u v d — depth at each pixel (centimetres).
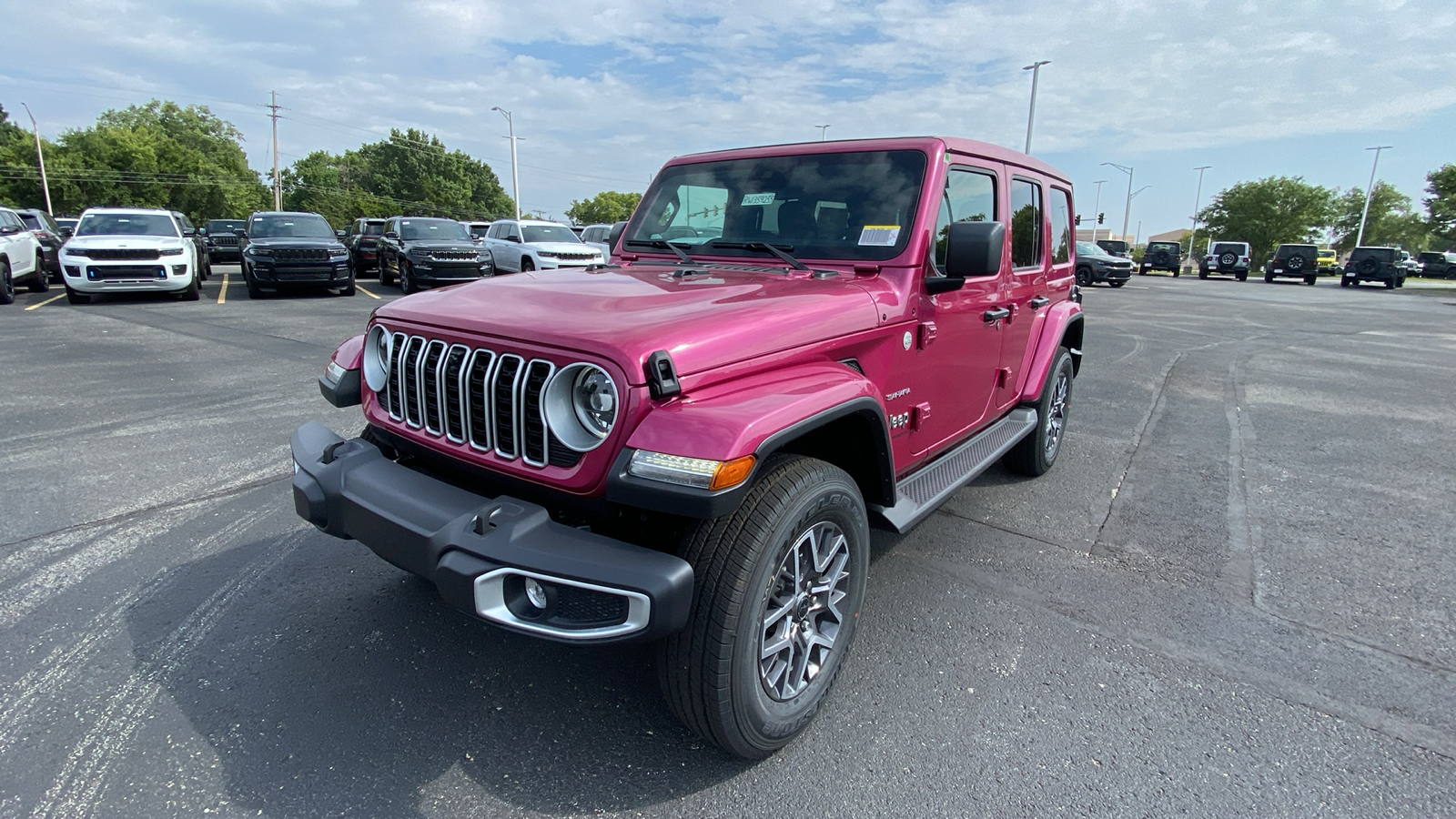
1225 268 3666
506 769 227
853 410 236
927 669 282
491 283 289
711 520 212
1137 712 259
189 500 426
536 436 219
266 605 317
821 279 295
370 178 10194
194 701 255
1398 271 3183
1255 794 221
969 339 358
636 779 224
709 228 356
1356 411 707
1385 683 277
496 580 197
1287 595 343
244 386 702
